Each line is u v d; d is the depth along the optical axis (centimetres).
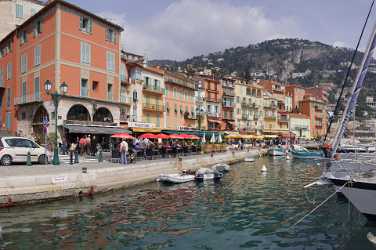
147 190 2455
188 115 7275
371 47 1641
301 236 1412
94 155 3628
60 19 4016
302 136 12150
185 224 1552
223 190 2533
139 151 3391
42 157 2577
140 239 1325
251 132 9781
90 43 4384
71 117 4122
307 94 13350
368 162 1728
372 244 1320
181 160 3431
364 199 1530
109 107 4609
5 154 2397
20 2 5488
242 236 1401
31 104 4394
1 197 1703
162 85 6294
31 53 4516
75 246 1218
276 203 2061
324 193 2445
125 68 5347
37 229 1395
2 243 1221
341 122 1773
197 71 9312
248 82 10569
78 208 1784
